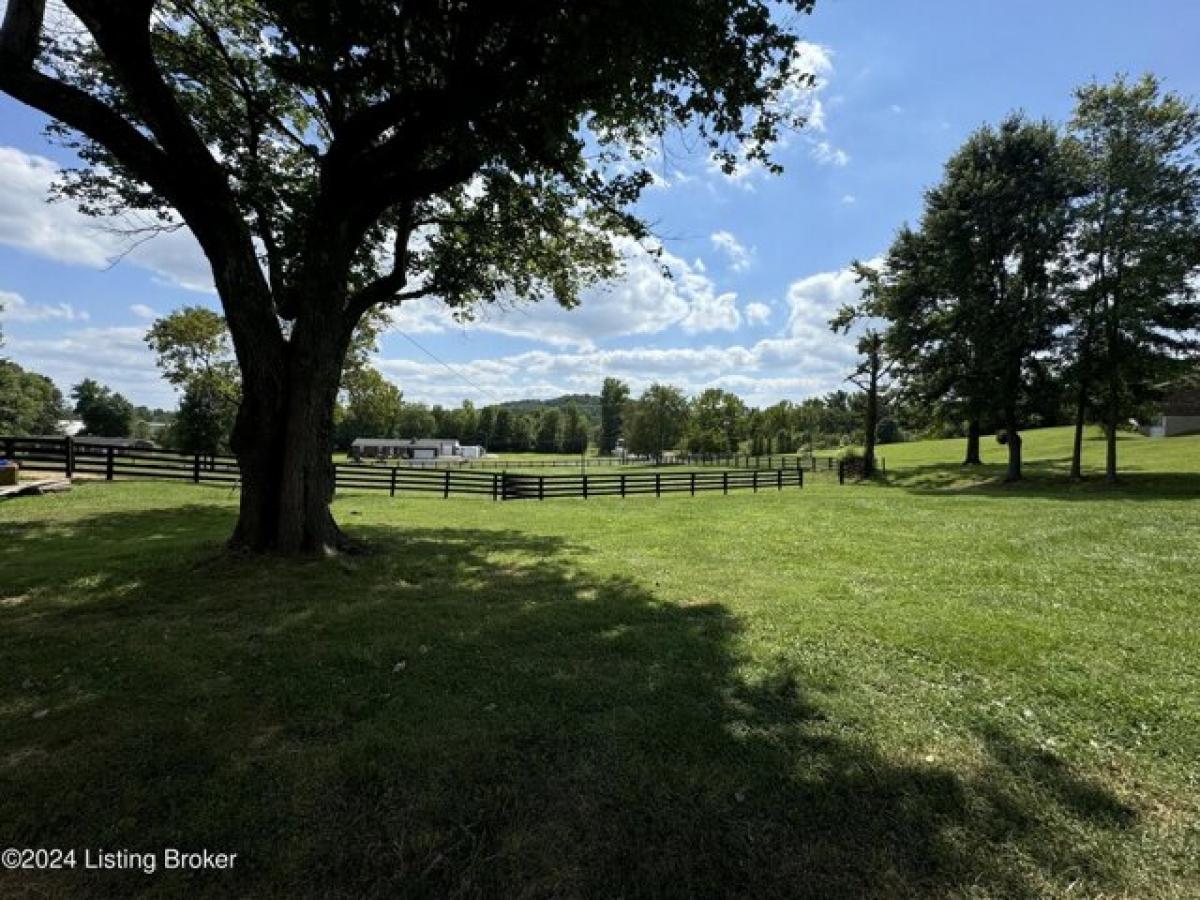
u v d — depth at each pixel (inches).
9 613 226.8
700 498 877.8
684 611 242.7
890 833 107.3
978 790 119.7
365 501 755.4
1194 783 123.6
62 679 165.2
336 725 141.4
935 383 1142.3
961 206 1093.1
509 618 229.0
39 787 115.5
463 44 267.3
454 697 157.2
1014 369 1038.4
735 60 259.0
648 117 309.1
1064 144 989.2
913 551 393.1
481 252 465.7
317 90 342.6
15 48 237.0
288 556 313.6
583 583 294.4
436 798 114.6
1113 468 926.4
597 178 340.8
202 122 382.6
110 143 260.1
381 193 318.3
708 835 106.3
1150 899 94.4
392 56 287.9
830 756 130.6
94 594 251.9
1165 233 858.1
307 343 315.6
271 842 103.5
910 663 185.6
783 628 219.8
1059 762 130.3
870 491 1012.5
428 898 93.2
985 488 999.0
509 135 307.9
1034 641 205.3
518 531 496.7
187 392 1408.7
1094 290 932.6
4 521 445.4
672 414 2987.2
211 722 141.8
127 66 249.9
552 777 121.4
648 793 117.1
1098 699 160.4
